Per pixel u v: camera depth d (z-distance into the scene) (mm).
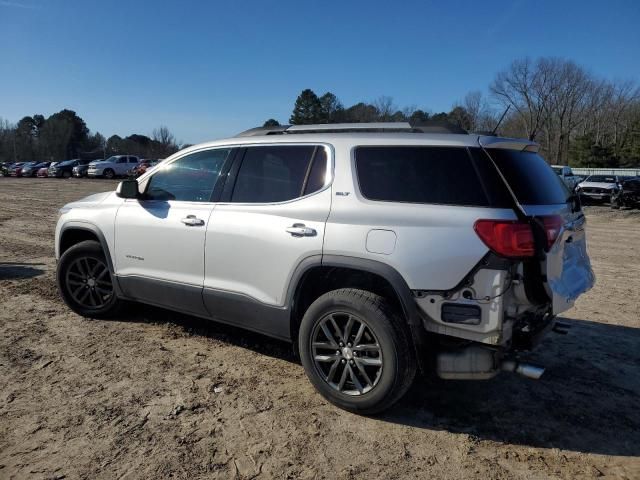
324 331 3346
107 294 4848
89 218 4742
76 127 98188
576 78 66250
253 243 3656
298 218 3469
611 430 3209
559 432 3176
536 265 2877
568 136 70500
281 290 3537
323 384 3383
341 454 2879
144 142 100000
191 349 4285
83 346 4281
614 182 24141
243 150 3969
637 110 70375
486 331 2871
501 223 2832
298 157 3654
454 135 3240
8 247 8922
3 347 4211
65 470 2658
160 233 4215
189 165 4270
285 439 3008
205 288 3947
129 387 3576
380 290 3383
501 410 3430
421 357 3082
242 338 4555
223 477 2650
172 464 2736
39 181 36094
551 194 3326
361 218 3215
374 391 3152
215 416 3234
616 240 12031
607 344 4672
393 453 2904
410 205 3107
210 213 3955
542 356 4371
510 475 2732
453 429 3178
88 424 3094
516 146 3260
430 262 2951
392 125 3584
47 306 5328
